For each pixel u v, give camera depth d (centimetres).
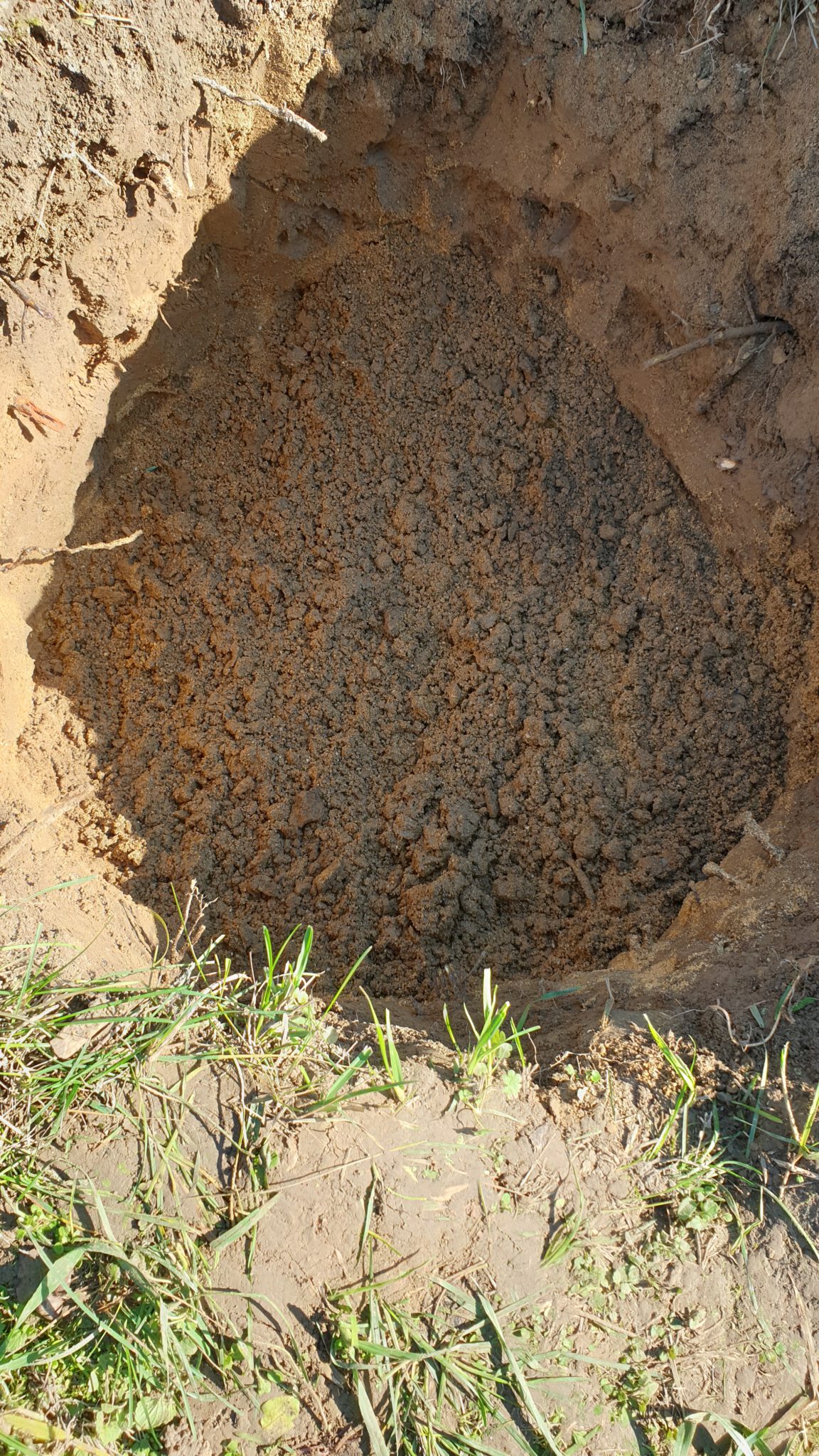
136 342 89
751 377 83
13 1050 57
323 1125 56
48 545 90
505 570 93
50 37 71
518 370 94
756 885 73
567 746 86
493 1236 55
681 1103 58
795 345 81
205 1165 56
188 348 94
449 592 93
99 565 95
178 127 80
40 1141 55
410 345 96
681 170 81
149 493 97
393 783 89
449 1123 57
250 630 94
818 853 72
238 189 88
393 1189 55
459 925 83
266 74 82
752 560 85
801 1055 60
